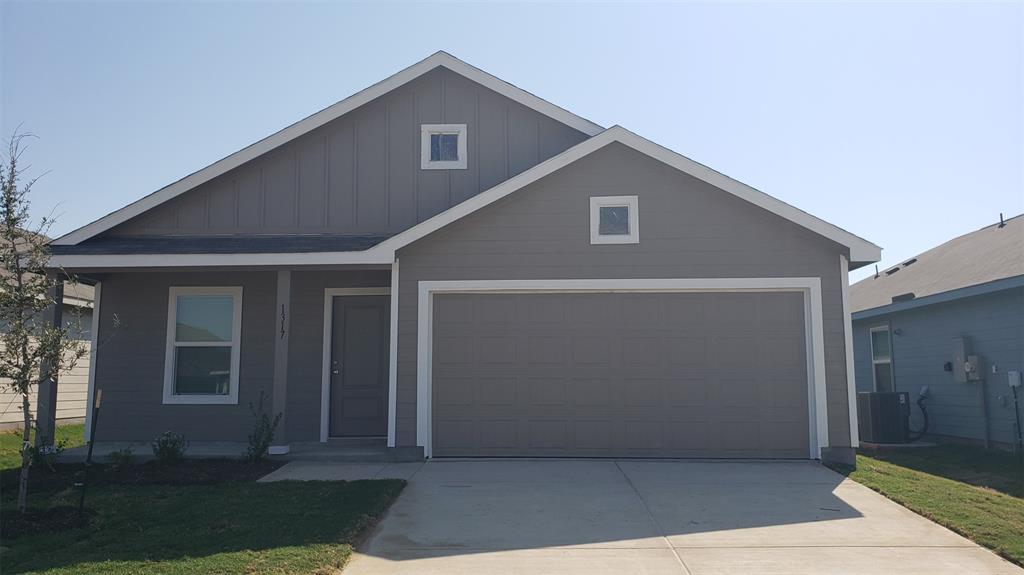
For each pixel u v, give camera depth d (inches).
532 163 501.4
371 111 507.8
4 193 293.1
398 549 258.1
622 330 429.4
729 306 428.8
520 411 425.7
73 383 632.4
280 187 501.0
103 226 480.1
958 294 519.5
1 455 453.1
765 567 239.1
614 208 433.7
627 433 423.2
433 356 429.4
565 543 264.4
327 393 482.9
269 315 489.7
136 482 357.4
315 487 341.1
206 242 471.8
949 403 562.3
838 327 418.6
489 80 504.1
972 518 294.7
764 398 422.3
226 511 297.9
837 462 408.8
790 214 417.4
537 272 428.8
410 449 416.2
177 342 490.3
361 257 420.2
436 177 500.7
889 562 245.0
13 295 291.1
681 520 293.7
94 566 230.4
